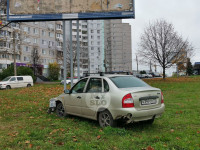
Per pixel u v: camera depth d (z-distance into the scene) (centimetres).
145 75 6084
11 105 1062
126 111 517
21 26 5428
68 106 712
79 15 1041
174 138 480
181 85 2084
